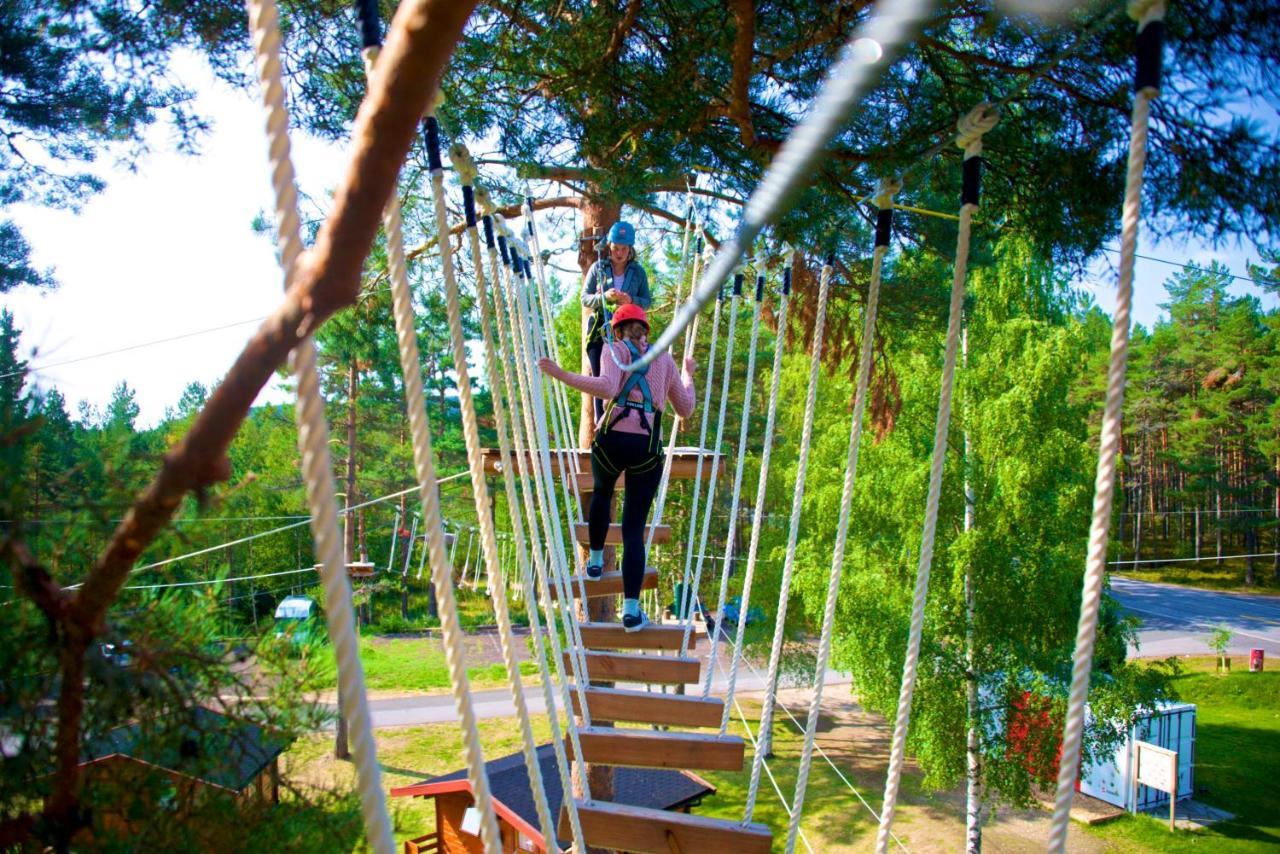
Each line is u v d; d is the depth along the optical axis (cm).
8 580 139
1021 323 1202
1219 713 1973
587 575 396
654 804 1149
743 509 2009
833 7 355
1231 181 288
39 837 128
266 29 87
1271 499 3697
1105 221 345
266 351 88
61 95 448
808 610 1337
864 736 1722
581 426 712
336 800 164
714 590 1936
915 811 1371
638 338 385
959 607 1180
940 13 307
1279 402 3172
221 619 166
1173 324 3934
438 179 184
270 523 1330
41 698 133
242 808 152
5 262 624
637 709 320
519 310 351
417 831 1238
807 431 270
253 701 158
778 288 430
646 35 437
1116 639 1198
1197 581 3712
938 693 1180
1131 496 4116
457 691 129
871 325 195
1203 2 249
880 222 189
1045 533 1173
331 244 82
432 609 2756
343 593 88
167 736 145
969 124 150
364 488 2592
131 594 153
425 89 71
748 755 1611
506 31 459
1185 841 1295
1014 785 1144
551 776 1156
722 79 451
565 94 493
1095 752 1190
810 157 51
